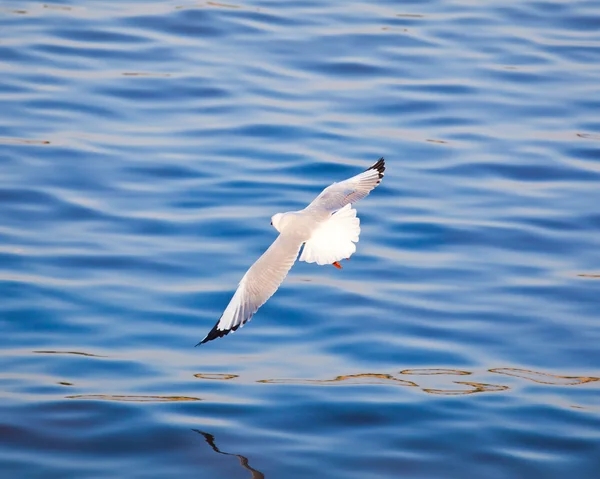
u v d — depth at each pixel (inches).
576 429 522.9
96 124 879.1
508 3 1168.8
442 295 654.5
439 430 520.4
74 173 797.2
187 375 569.0
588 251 712.4
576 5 1165.7
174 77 965.2
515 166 829.2
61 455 497.0
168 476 481.4
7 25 1069.1
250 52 1024.9
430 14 1135.6
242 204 761.0
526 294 657.6
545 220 749.9
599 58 1030.4
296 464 490.6
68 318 620.4
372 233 732.0
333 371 574.9
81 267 676.1
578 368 582.2
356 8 1149.1
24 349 588.7
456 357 589.9
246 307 401.4
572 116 914.7
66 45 1026.1
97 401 540.4
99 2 1145.4
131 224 731.4
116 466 488.4
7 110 890.1
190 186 784.9
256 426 522.3
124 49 1023.6
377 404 541.3
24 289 645.9
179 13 1111.0
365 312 633.0
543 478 485.7
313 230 414.0
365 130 879.7
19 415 527.5
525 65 1012.5
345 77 978.1
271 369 577.0
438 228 737.0
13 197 759.7
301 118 895.7
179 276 669.9
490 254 706.8
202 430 515.5
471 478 483.2
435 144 859.4
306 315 631.2
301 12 1130.0
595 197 784.9
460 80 975.0
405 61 1013.2
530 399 549.6
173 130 872.9
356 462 492.4
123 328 613.0
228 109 909.8
